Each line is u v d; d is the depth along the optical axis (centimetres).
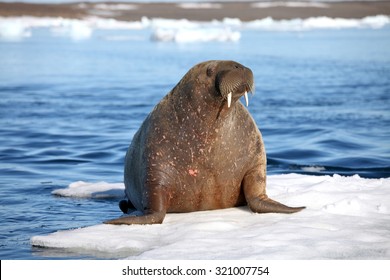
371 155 3150
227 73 1794
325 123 4097
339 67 8019
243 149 1967
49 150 3372
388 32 15362
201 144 1927
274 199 2083
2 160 3141
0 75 7288
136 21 19300
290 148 3328
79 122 4244
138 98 5447
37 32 15862
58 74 7456
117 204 2323
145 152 1973
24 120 4328
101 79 6962
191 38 13188
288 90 5866
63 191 2494
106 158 3192
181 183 1953
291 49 10850
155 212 1897
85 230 1830
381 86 6078
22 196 2450
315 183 2319
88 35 14962
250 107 4859
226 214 1958
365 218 1864
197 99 1906
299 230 1736
